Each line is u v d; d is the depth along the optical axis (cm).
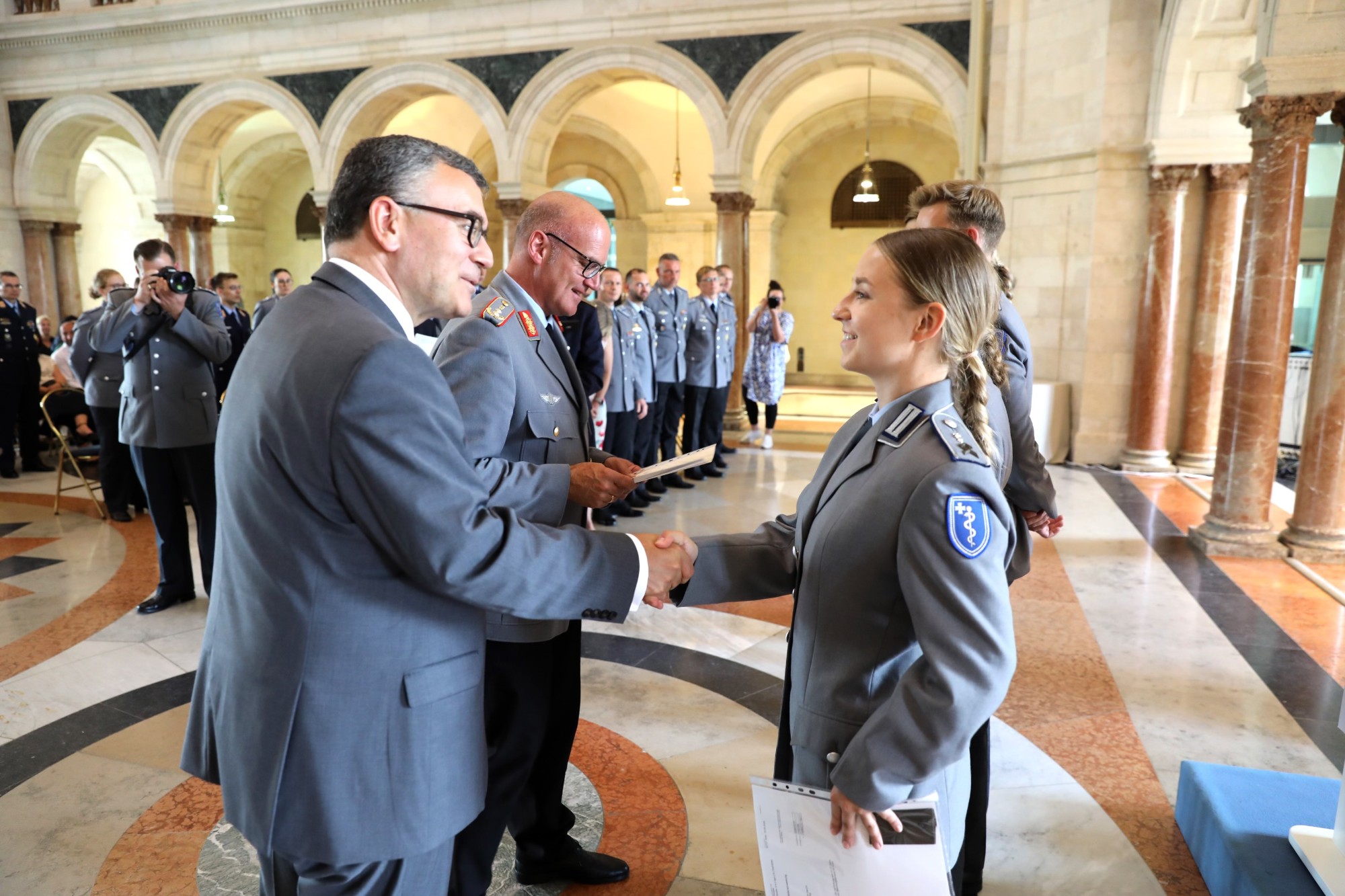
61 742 302
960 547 119
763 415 1176
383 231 135
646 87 1379
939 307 131
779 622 419
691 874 228
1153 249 755
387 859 128
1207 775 238
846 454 143
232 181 1691
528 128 1056
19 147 1295
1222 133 725
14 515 637
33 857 235
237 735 128
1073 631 407
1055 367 837
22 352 780
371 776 127
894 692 124
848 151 1485
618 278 611
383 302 136
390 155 134
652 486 688
